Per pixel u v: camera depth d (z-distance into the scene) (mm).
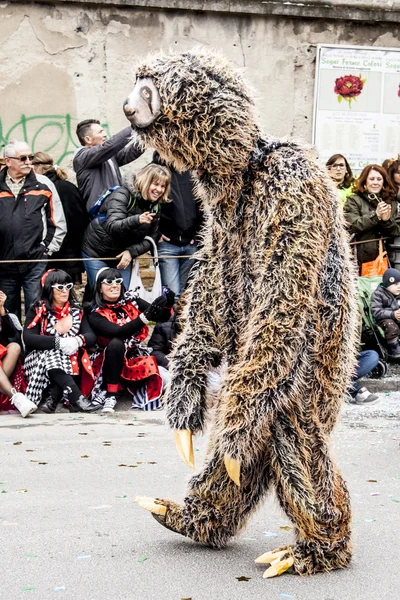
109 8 9680
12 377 7402
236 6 9891
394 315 8234
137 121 3289
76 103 9711
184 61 3258
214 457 3773
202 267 3615
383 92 10328
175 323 7719
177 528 3908
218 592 3506
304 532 3627
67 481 5227
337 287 3492
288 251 3291
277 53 10109
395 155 10336
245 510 3850
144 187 7832
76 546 4074
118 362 7312
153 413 7309
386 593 3508
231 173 3355
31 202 7746
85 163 8117
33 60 9586
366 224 8391
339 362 3547
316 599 3439
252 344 3320
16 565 3826
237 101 3271
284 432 3484
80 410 7301
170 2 9727
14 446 6082
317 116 10234
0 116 9570
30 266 7797
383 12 10172
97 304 7473
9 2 9469
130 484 5172
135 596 3469
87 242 7988
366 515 4629
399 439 6441
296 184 3316
